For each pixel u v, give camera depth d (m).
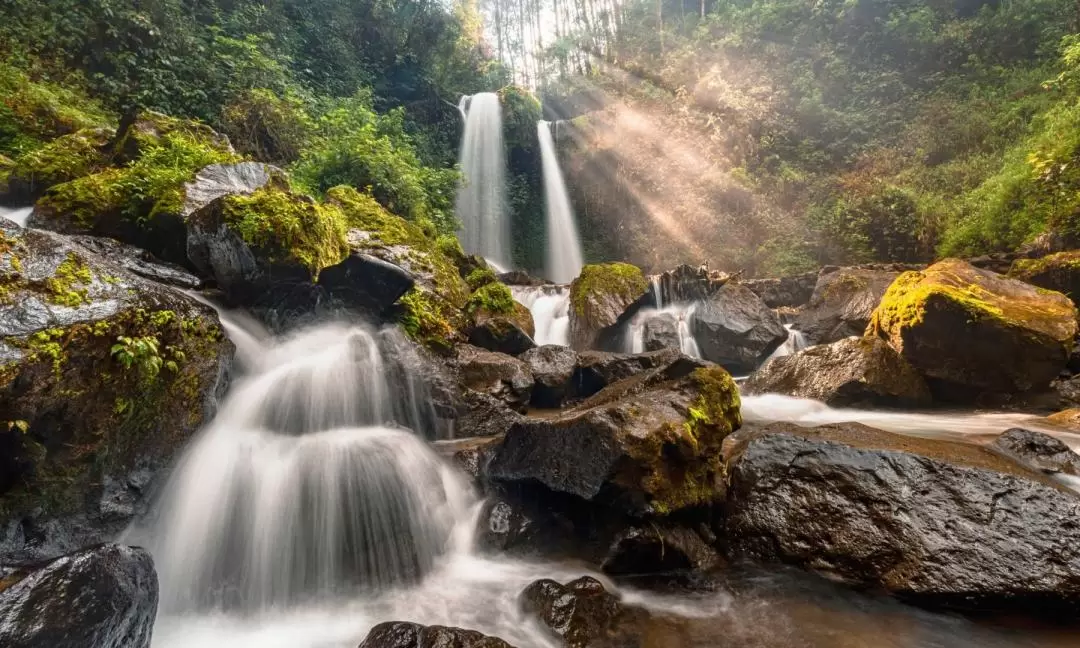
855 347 7.72
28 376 2.67
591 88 25.30
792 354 8.33
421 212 10.83
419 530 3.88
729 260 17.41
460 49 24.45
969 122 15.58
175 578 3.33
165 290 3.88
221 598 3.38
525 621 3.07
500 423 5.89
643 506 3.59
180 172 5.95
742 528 3.85
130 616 2.37
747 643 2.86
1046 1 16.73
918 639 2.88
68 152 6.84
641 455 3.61
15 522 2.70
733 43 21.69
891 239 14.41
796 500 3.83
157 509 3.39
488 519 4.06
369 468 4.05
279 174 6.95
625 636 2.93
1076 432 5.91
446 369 6.09
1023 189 11.27
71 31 9.34
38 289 3.04
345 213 7.87
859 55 19.73
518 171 22.52
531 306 11.46
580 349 9.93
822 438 4.28
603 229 21.78
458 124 20.70
